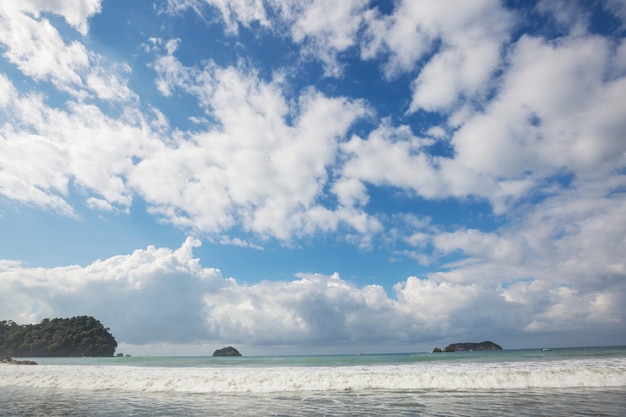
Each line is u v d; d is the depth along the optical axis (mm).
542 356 39438
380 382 18562
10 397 16219
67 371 28031
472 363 30094
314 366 31891
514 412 10930
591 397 13742
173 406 13352
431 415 10758
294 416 11016
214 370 28141
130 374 24344
